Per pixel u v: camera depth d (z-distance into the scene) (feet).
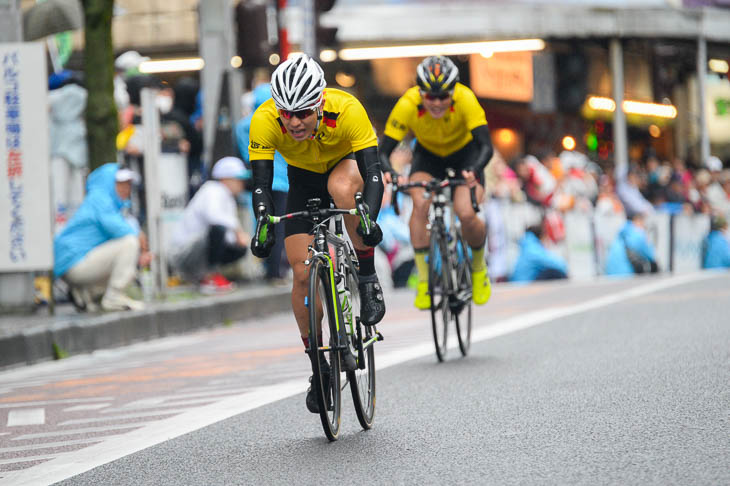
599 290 147.23
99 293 123.85
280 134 60.18
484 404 65.21
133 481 51.85
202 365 93.97
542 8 219.61
